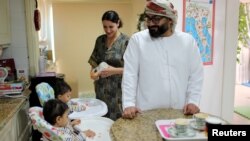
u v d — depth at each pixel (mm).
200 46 2514
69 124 1604
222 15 2615
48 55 4426
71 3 4922
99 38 2396
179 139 977
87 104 1974
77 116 1711
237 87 6230
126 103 1475
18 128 2010
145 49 1568
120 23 2301
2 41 2375
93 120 1654
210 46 2592
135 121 1222
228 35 2682
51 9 4883
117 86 2236
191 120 1159
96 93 2383
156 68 1554
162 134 1032
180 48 1564
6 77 2441
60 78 2898
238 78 6547
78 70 5164
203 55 2551
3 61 2730
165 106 1574
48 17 4871
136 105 1624
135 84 1569
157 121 1188
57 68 5082
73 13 4965
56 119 1539
